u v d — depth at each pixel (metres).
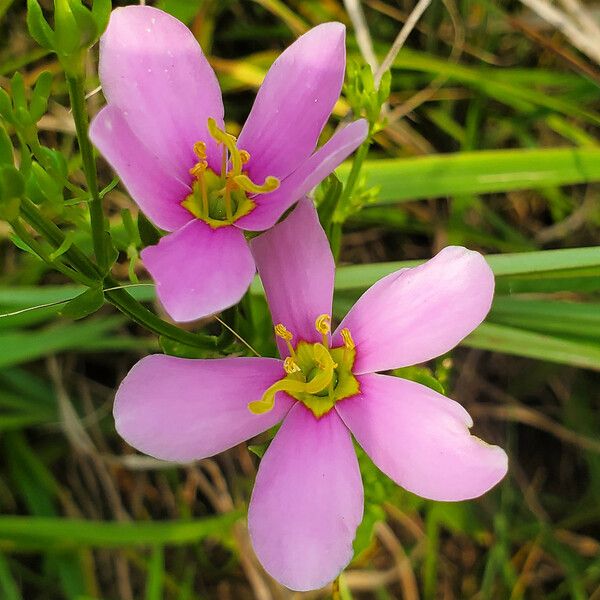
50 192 0.06
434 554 0.11
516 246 0.12
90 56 0.10
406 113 0.12
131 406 0.05
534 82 0.12
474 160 0.10
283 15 0.11
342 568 0.05
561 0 0.11
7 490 0.11
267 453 0.06
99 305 0.06
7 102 0.05
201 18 0.11
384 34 0.12
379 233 0.12
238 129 0.12
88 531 0.10
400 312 0.06
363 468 0.08
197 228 0.06
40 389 0.11
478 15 0.12
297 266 0.06
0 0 0.10
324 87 0.06
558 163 0.10
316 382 0.06
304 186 0.05
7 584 0.10
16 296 0.10
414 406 0.06
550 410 0.12
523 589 0.11
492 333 0.09
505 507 0.11
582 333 0.09
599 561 0.11
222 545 0.11
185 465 0.11
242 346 0.07
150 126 0.06
